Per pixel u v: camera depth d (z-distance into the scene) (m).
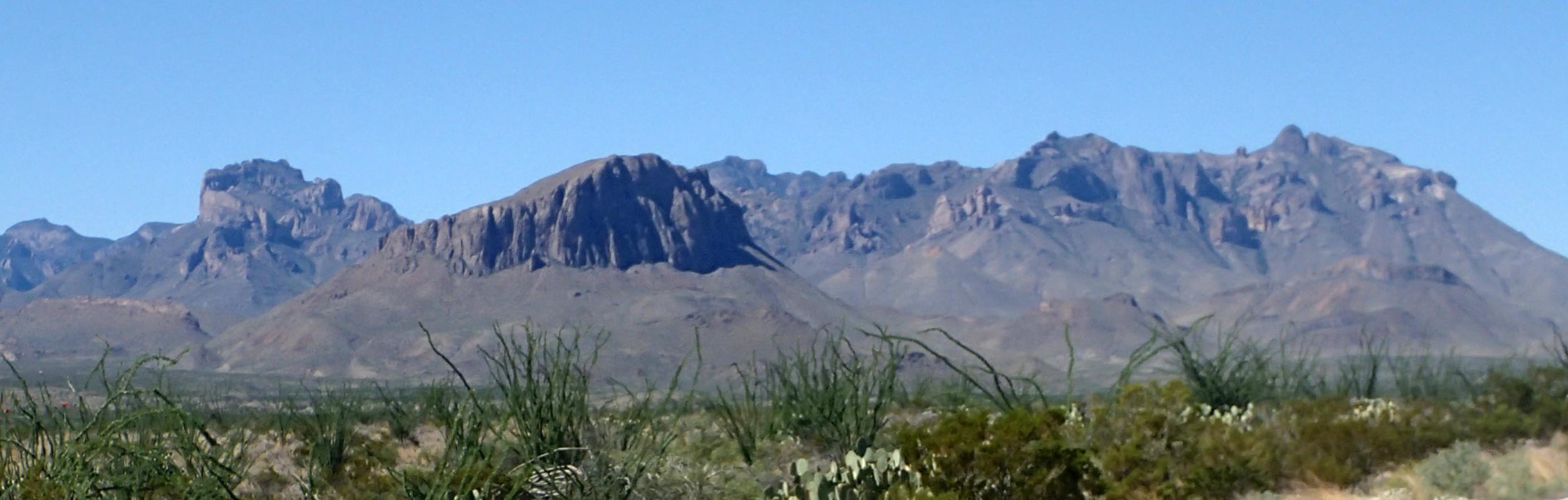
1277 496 17.53
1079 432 18.91
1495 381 23.59
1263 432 19.52
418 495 15.11
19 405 13.40
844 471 16.47
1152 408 19.06
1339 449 19.47
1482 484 17.69
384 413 30.19
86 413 13.22
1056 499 16.44
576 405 18.05
